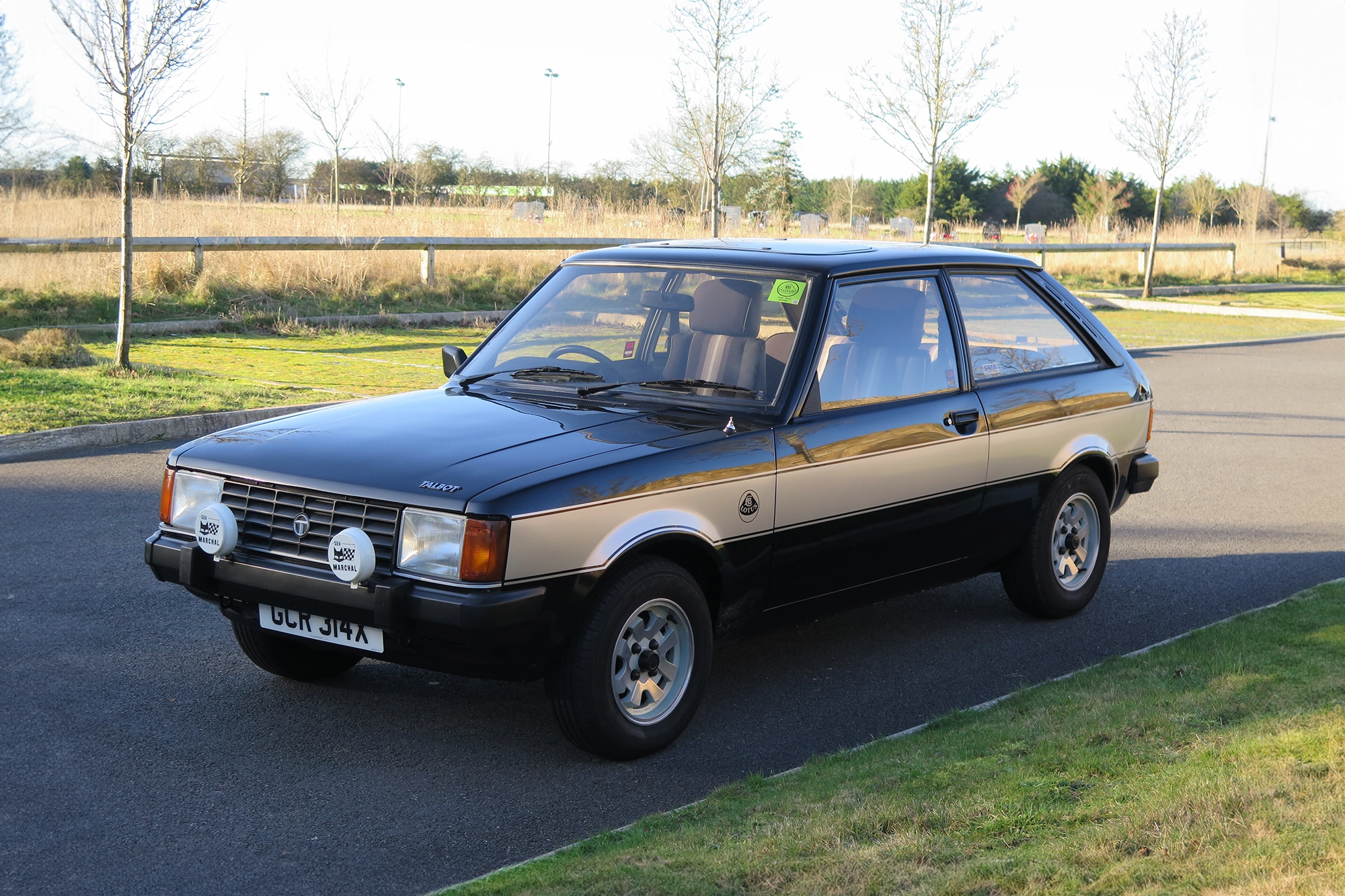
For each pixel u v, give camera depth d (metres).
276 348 15.48
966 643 6.02
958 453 5.52
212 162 40.53
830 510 4.98
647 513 4.34
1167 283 34.53
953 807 3.60
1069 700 4.76
